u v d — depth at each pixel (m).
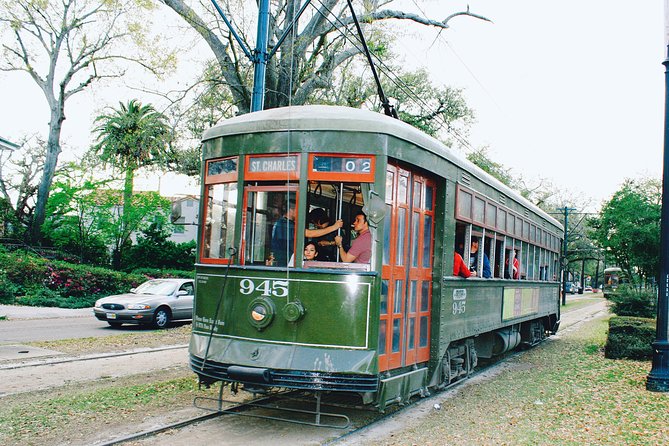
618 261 30.34
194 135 18.06
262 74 11.51
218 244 6.87
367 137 6.33
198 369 6.50
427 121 28.77
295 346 6.16
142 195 31.08
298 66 16.70
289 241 6.38
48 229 30.58
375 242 6.25
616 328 13.59
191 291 17.41
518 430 6.72
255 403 7.52
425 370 7.69
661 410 7.96
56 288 24.03
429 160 7.48
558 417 7.44
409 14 17.88
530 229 14.16
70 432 6.05
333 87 19.62
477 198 9.62
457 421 7.11
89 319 18.53
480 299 9.98
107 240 31.17
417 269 7.48
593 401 8.47
